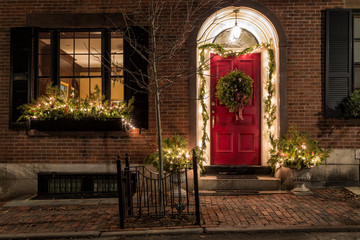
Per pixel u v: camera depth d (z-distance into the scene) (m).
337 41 6.62
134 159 6.76
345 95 6.60
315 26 6.68
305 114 6.66
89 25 6.82
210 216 4.94
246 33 7.41
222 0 6.62
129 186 4.97
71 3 6.84
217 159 7.36
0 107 6.87
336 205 5.39
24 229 4.56
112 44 7.00
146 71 6.73
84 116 6.44
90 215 5.16
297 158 6.00
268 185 6.43
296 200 5.74
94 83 7.03
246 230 4.36
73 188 6.92
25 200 6.20
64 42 7.05
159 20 6.74
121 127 6.48
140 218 4.90
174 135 6.61
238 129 7.35
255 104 7.33
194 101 6.72
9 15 6.89
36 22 6.82
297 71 6.68
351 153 6.61
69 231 4.45
